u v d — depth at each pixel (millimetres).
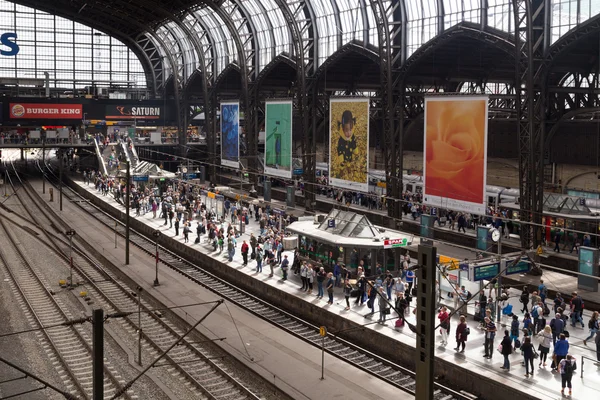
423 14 47594
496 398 22094
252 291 36969
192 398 21953
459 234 42125
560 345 22484
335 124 45000
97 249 47250
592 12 35344
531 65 36562
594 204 42188
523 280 35062
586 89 44500
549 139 49500
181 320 29812
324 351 25906
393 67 49812
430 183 36125
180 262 44188
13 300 34156
